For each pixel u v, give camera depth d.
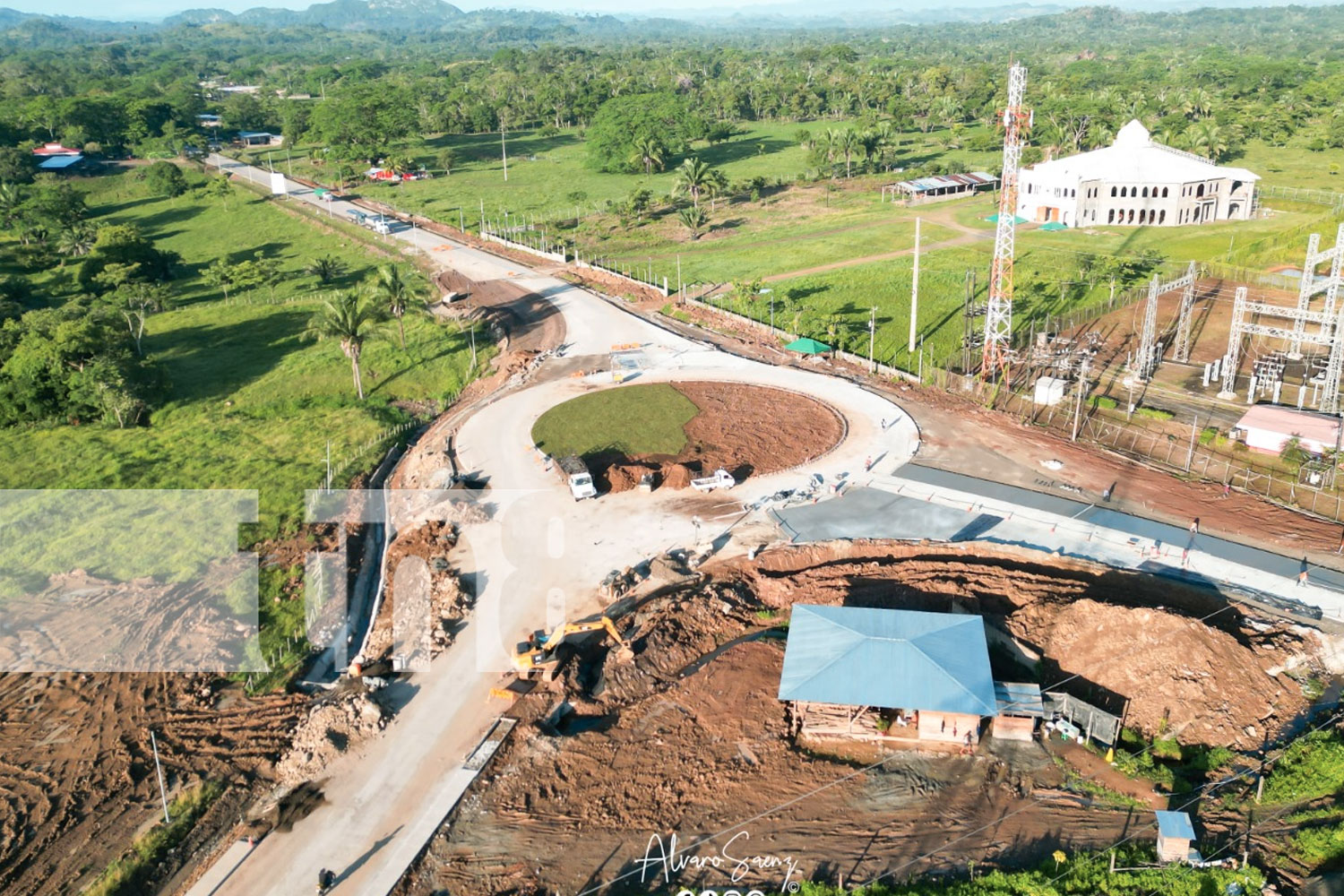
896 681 47.41
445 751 47.50
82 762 47.84
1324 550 61.53
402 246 157.88
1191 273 98.19
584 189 196.25
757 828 42.41
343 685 52.91
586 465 77.75
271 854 41.72
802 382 94.44
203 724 50.44
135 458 83.19
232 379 102.50
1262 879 37.75
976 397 89.00
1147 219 150.38
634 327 113.56
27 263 151.50
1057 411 85.25
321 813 43.91
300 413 93.25
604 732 48.59
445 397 97.44
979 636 50.41
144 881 40.50
